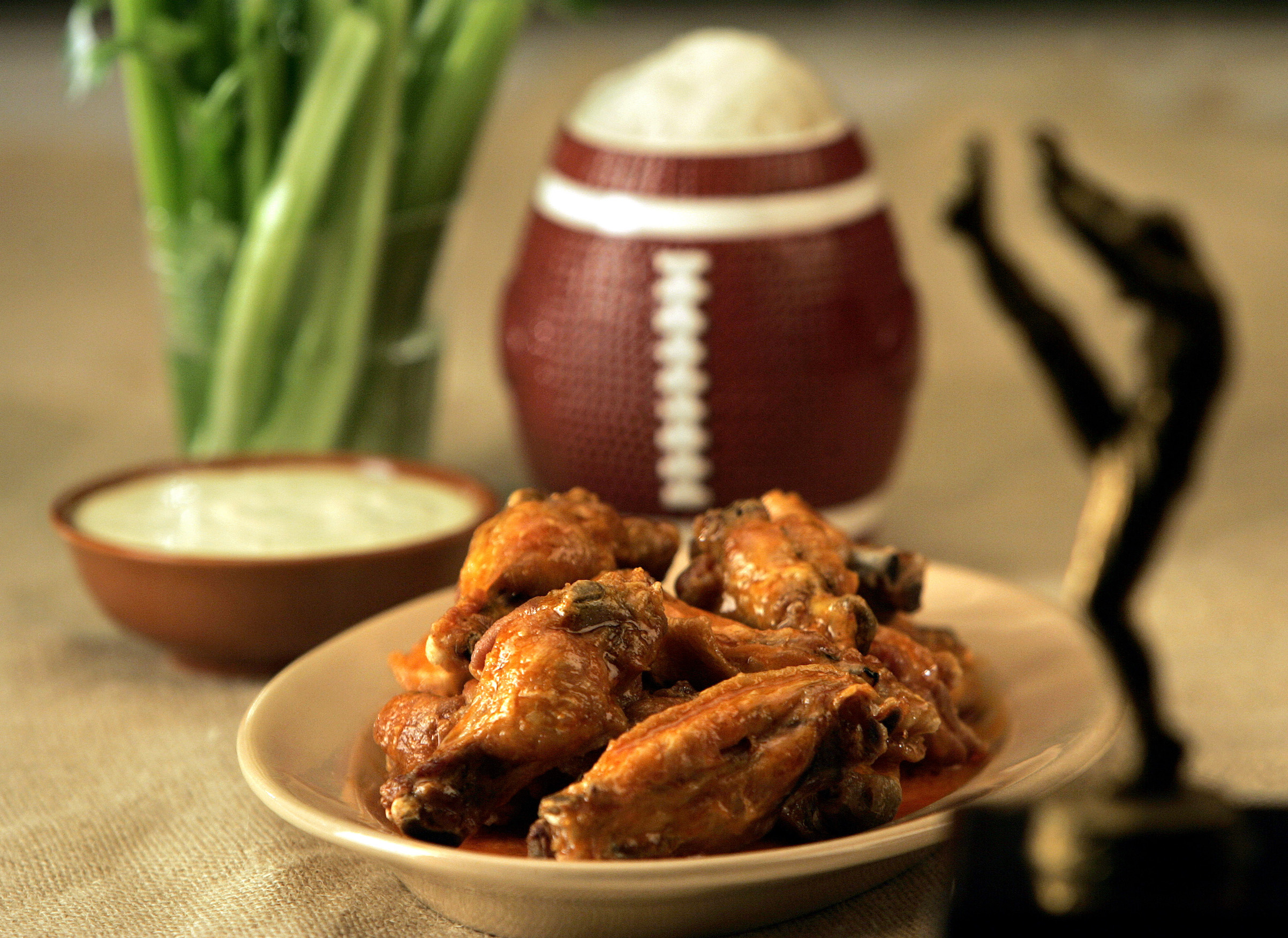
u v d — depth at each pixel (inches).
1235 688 39.8
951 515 47.5
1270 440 50.7
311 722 35.4
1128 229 37.3
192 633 39.8
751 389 42.3
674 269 42.1
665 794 32.4
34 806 37.2
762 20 115.0
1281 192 72.7
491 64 45.4
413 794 32.7
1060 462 50.1
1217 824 31.7
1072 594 38.1
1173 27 104.7
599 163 42.8
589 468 43.5
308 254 44.4
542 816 32.6
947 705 34.9
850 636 34.4
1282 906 30.6
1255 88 89.3
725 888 32.0
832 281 42.3
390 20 43.6
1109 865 31.2
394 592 39.7
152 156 44.9
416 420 46.8
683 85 42.8
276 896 34.8
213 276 44.9
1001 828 31.8
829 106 43.3
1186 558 44.9
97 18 79.3
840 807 33.0
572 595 33.4
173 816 36.9
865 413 43.1
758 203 42.1
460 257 47.1
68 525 40.4
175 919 34.6
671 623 34.0
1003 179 74.6
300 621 39.6
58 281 65.1
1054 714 35.4
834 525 43.3
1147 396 37.5
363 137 43.9
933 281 62.9
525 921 33.2
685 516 43.3
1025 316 38.7
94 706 40.0
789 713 33.0
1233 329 37.3
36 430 52.1
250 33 43.9
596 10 47.1
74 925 34.5
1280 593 43.3
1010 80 92.3
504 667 33.1
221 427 45.2
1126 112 86.1
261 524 40.8
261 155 44.5
